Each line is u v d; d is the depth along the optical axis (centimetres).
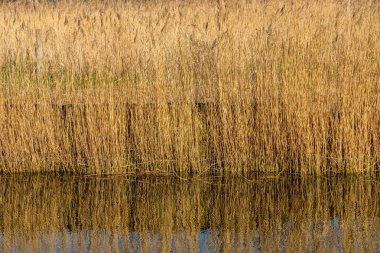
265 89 3247
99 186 3231
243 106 3259
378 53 3212
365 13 3297
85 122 3369
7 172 3394
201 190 3167
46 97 3344
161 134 3316
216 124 3297
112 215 2869
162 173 3338
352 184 3197
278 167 3300
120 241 2552
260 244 2484
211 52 3275
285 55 3222
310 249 2419
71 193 3141
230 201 3033
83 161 3375
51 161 3388
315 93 3231
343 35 3238
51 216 2858
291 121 3250
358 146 3241
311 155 3250
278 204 2975
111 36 3312
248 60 3256
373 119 3241
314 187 3181
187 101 3278
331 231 2612
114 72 3309
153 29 3319
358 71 3203
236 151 3275
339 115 3266
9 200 3047
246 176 3300
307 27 3259
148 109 3325
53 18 3506
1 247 2483
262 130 3272
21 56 3338
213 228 2700
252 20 3359
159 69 3284
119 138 3350
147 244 2514
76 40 3319
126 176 3338
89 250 2450
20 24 3397
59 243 2530
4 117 3347
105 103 3319
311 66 3222
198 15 3506
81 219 2822
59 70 3347
